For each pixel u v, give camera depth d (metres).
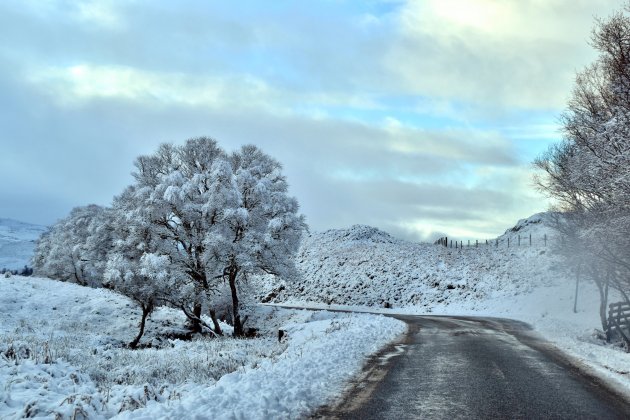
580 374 12.09
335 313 38.31
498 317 39.06
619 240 16.59
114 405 9.49
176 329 35.12
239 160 35.25
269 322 40.69
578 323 35.06
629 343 24.44
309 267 75.69
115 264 31.38
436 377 11.43
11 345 16.02
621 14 14.23
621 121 14.22
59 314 36.72
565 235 25.39
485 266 61.69
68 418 8.32
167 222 32.09
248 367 13.70
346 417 7.92
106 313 38.12
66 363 14.59
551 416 8.09
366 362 13.55
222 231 30.83
